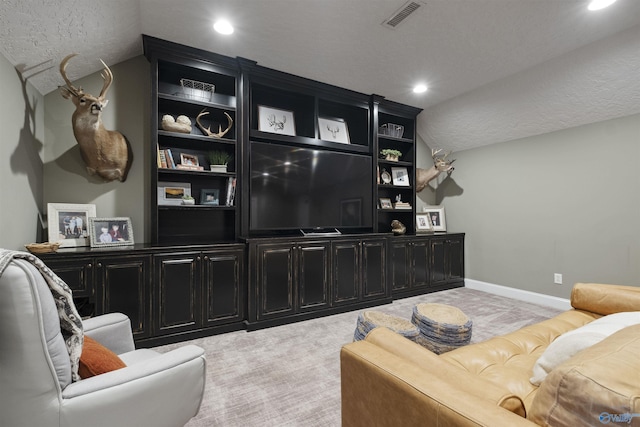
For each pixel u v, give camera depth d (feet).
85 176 8.59
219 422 5.06
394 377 2.72
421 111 14.07
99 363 3.33
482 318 10.11
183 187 9.68
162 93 9.11
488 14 7.26
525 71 10.14
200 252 8.49
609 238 10.14
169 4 6.89
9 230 6.44
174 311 8.13
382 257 11.63
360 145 12.46
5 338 2.59
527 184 12.32
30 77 7.30
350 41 8.42
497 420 2.05
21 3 5.48
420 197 15.62
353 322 9.70
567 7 7.00
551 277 11.58
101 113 8.48
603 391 1.86
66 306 3.10
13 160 6.63
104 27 7.16
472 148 14.32
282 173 10.47
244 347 7.84
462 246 14.46
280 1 6.80
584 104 10.08
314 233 11.37
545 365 3.60
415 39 8.31
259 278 9.17
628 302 5.75
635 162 9.59
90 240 8.00
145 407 3.22
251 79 10.07
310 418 5.18
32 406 2.69
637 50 8.07
